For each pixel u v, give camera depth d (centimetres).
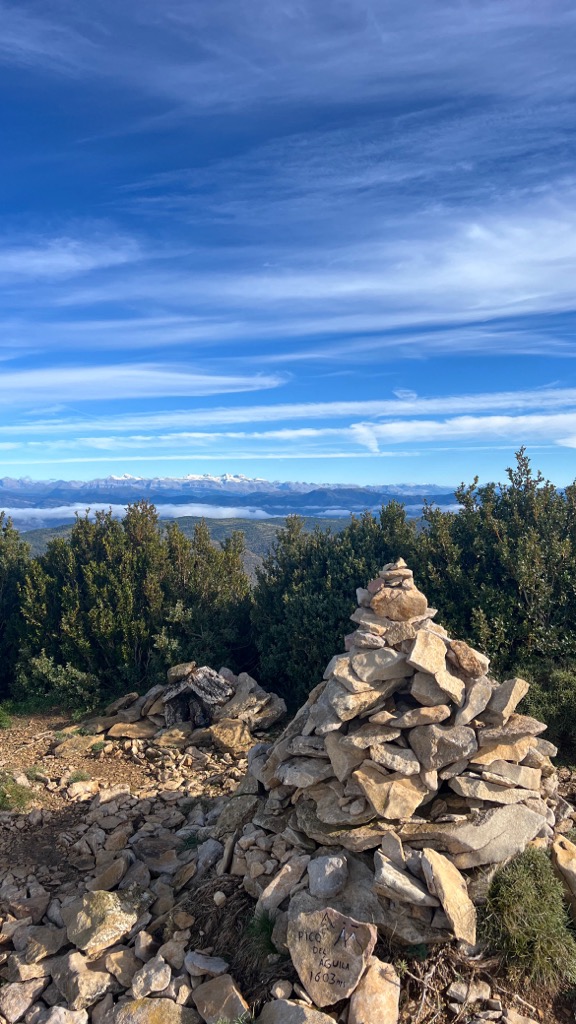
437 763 232
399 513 556
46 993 219
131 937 235
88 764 415
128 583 565
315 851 237
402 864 215
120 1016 202
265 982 204
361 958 195
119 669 540
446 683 238
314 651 482
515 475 516
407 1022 190
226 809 293
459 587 458
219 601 576
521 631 414
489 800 226
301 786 248
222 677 486
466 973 201
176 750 426
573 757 343
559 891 217
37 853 309
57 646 564
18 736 478
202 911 238
